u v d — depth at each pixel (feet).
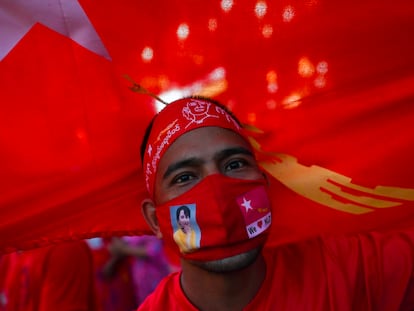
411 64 5.84
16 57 5.74
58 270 10.84
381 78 5.95
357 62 5.91
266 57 5.97
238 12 5.82
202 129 5.16
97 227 6.54
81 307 10.87
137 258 13.98
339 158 6.33
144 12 5.78
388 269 5.48
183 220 4.99
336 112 6.15
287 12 5.79
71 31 5.76
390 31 5.74
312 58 5.95
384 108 6.07
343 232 6.61
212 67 6.00
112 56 5.87
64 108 5.98
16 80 5.80
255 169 5.19
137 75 5.97
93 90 5.98
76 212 6.42
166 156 5.20
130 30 5.83
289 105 6.15
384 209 6.42
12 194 6.09
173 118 5.28
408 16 5.63
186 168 5.08
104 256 13.76
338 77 5.99
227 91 6.12
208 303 5.16
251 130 6.29
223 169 5.11
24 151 6.00
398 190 6.31
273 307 5.22
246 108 6.18
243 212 4.92
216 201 4.85
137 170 6.41
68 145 6.10
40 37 5.74
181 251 5.05
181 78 6.04
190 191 4.96
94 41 5.81
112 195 6.46
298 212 6.66
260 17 5.82
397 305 5.43
